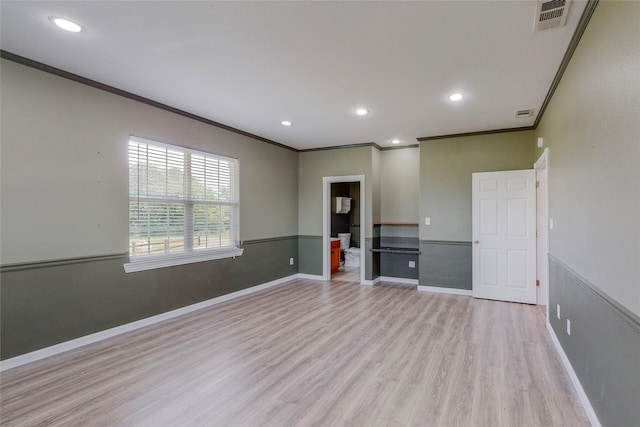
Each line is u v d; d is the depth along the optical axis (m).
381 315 4.02
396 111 3.97
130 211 3.50
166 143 3.83
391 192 6.09
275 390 2.32
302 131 4.95
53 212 2.89
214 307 4.36
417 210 5.89
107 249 3.28
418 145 5.86
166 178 3.87
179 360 2.79
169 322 3.76
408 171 5.96
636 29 1.38
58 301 2.92
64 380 2.45
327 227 6.12
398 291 5.26
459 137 5.05
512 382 2.42
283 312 4.14
